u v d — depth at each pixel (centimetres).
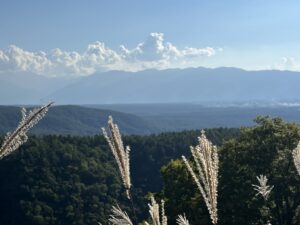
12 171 11531
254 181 3177
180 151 13788
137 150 13900
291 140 3431
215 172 288
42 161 11644
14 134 250
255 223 3155
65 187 11094
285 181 3128
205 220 2952
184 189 3409
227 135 11625
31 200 10944
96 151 12769
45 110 255
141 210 10231
